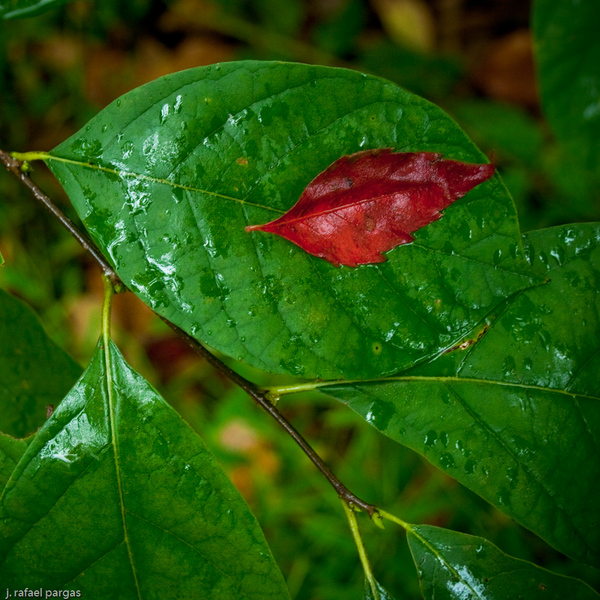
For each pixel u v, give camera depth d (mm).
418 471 566
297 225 355
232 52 680
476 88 688
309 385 371
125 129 355
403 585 538
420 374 371
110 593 362
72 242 617
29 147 635
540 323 371
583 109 449
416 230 356
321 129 354
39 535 359
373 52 644
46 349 422
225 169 354
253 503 576
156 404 360
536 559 521
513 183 596
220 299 352
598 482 370
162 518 361
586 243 371
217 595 362
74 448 359
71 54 643
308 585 546
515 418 370
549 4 438
